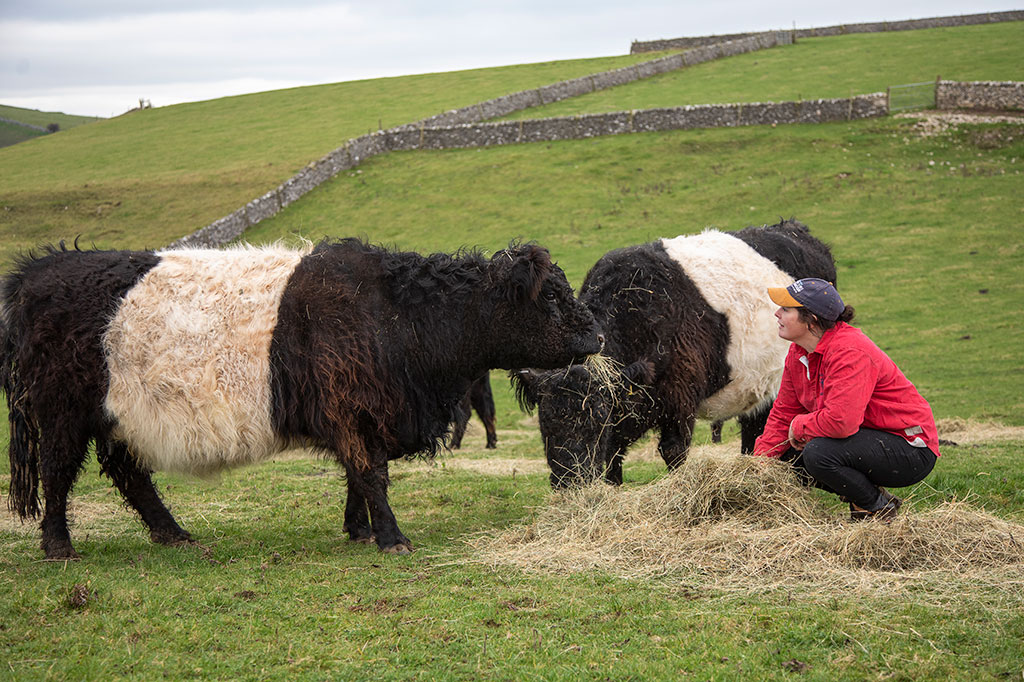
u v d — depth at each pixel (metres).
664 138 42.00
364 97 62.44
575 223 34.00
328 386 6.37
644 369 7.33
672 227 32.56
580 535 6.30
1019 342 21.59
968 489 7.35
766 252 8.91
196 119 61.50
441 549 6.55
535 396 7.18
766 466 6.42
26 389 6.36
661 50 72.75
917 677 4.10
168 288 6.48
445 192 38.72
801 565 5.43
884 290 26.53
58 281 6.38
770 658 4.34
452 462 12.09
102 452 6.82
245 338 6.41
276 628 4.89
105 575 5.90
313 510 8.25
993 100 39.66
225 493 9.06
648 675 4.21
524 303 6.81
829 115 41.25
